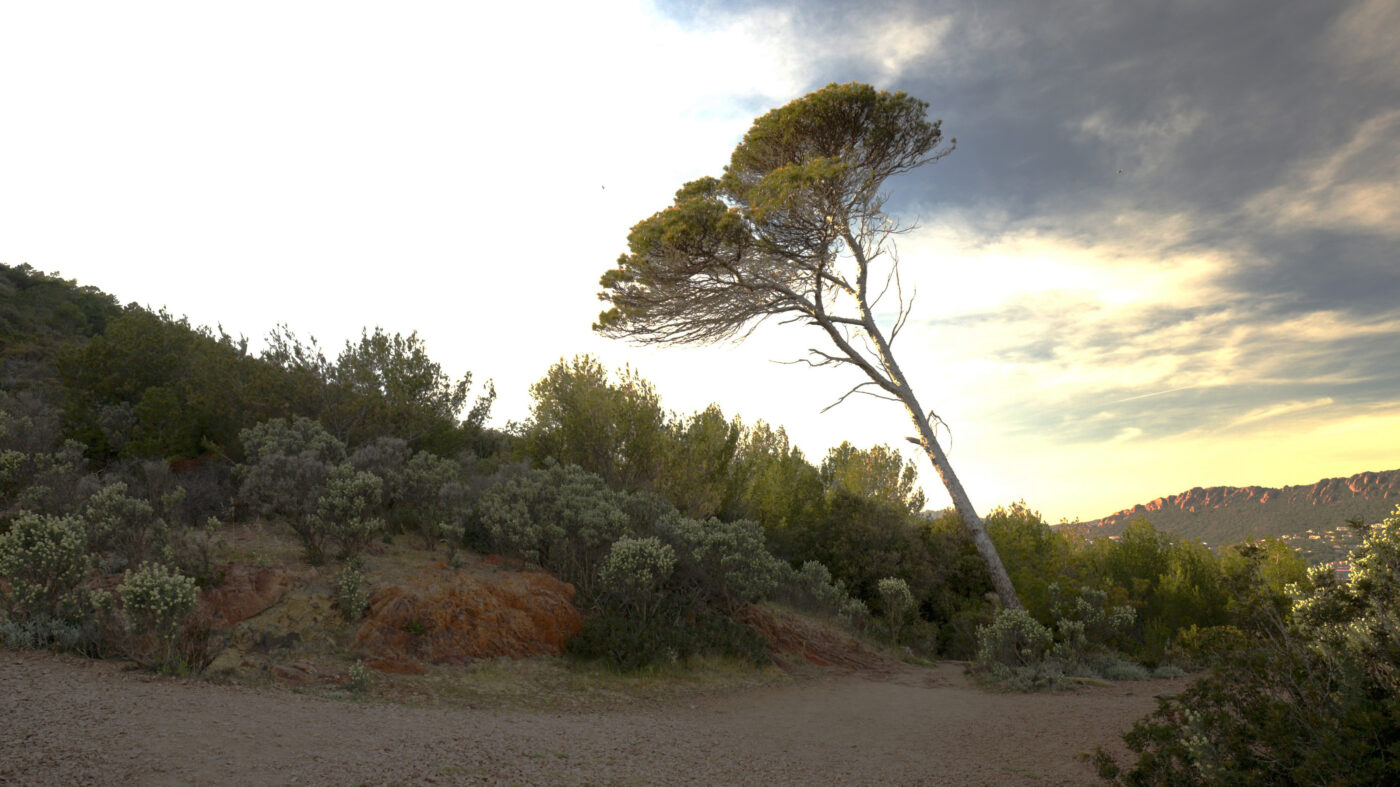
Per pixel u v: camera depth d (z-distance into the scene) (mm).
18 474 12812
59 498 11633
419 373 19031
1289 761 4551
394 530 14133
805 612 18219
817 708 10867
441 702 8703
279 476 11781
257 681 8148
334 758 5746
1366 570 5551
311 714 7121
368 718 7301
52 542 8508
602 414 21297
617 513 13891
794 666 14117
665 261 18031
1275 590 6250
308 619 9812
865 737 9008
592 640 11672
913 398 20344
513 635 11211
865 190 18922
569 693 10062
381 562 11945
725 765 7066
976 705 11359
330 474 12031
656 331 19938
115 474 13695
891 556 22078
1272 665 5441
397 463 14586
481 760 6199
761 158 19953
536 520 14258
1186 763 5168
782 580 18281
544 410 22078
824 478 31422
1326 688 5078
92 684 6879
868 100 18438
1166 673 13875
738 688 11898
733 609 15156
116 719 5898
